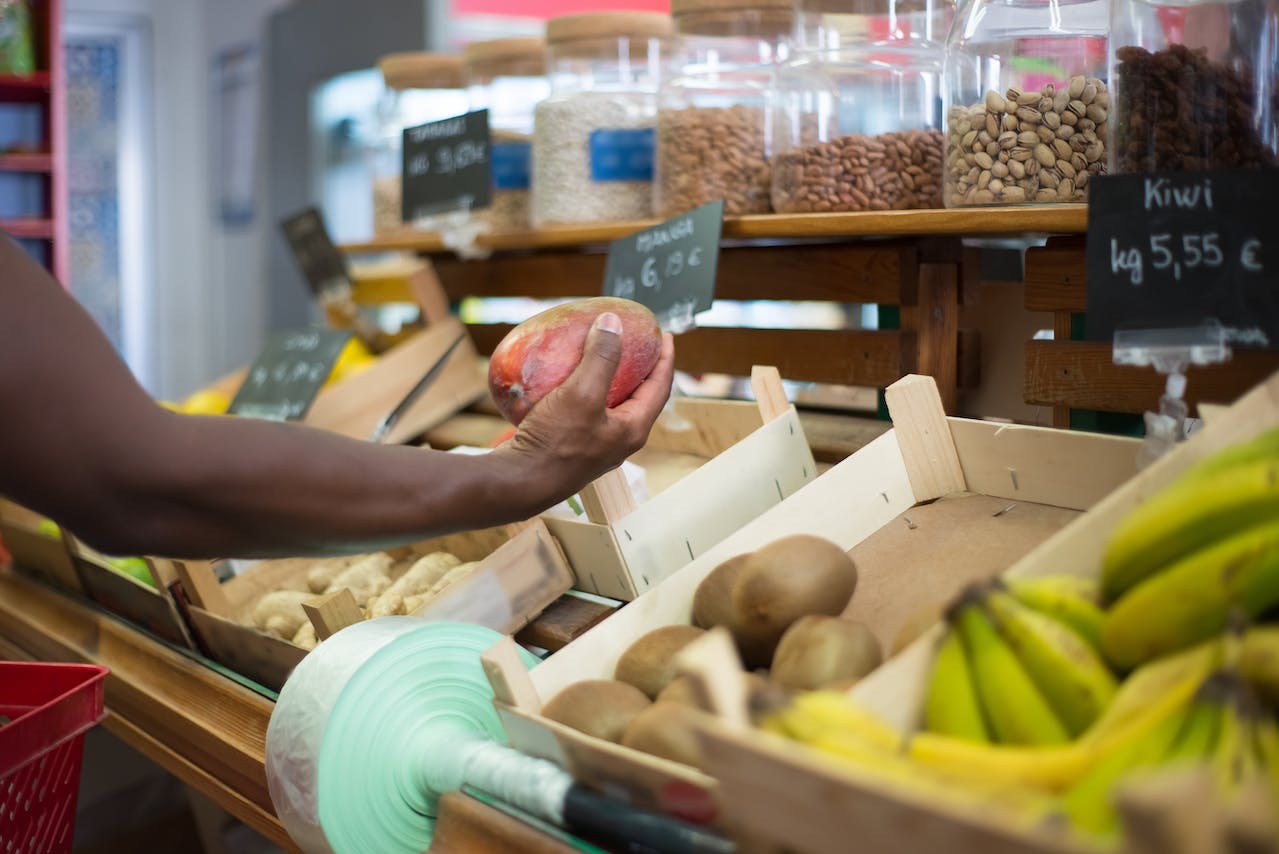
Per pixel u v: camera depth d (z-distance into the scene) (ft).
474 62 6.31
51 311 2.38
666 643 2.96
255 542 2.61
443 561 4.42
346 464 2.64
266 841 5.34
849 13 4.36
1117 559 2.31
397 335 7.07
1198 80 3.10
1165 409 2.95
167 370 16.76
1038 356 3.82
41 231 13.52
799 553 2.90
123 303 16.49
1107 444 3.16
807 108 4.42
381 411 6.06
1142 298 2.96
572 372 3.26
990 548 3.17
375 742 3.05
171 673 4.42
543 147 5.58
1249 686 1.84
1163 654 2.18
